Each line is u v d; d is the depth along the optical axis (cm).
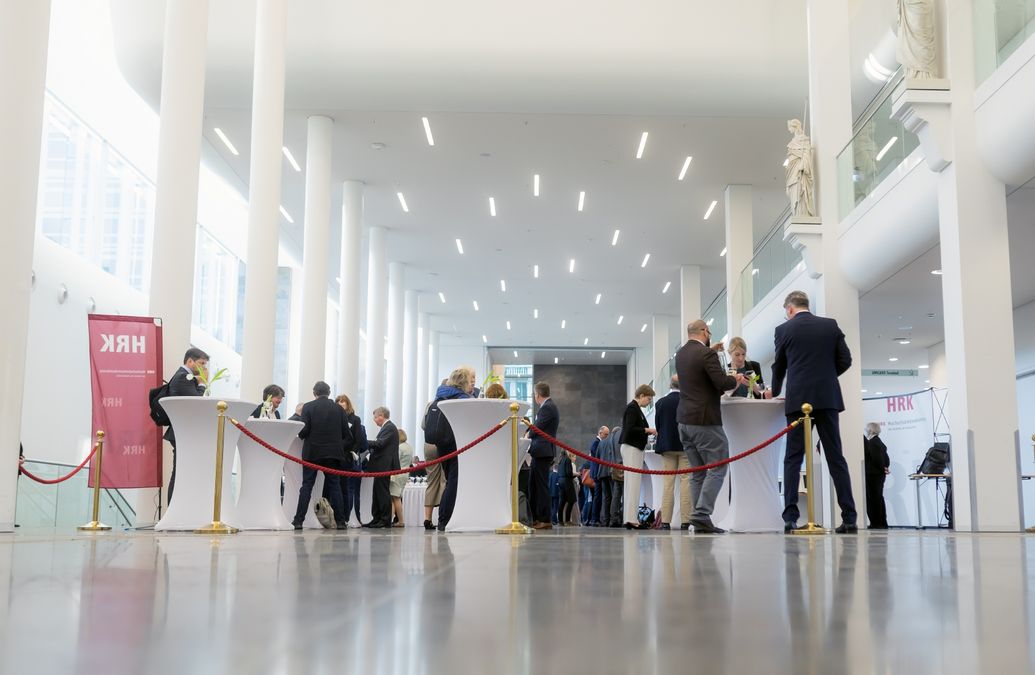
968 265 949
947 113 973
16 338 845
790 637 155
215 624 169
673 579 274
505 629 164
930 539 625
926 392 1548
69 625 168
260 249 1440
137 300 2078
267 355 1425
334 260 3052
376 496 1305
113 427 1013
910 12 998
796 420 812
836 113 1373
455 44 1725
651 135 1941
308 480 1123
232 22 1712
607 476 1598
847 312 1333
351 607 198
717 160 2092
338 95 1741
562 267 3069
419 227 2661
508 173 2211
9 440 838
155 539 622
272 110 1468
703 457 809
